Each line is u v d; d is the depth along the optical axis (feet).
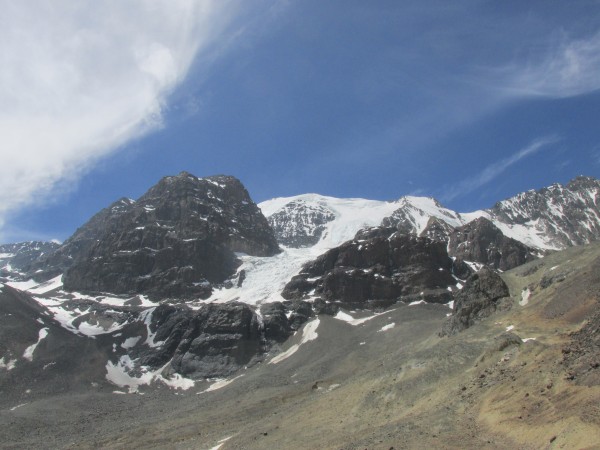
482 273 452.76
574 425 163.63
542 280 412.57
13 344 617.62
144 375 632.38
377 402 282.97
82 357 633.61
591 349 198.59
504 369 238.68
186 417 449.06
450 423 214.28
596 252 399.03
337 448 234.79
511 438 182.19
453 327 426.51
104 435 427.74
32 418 471.62
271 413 391.65
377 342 583.99
